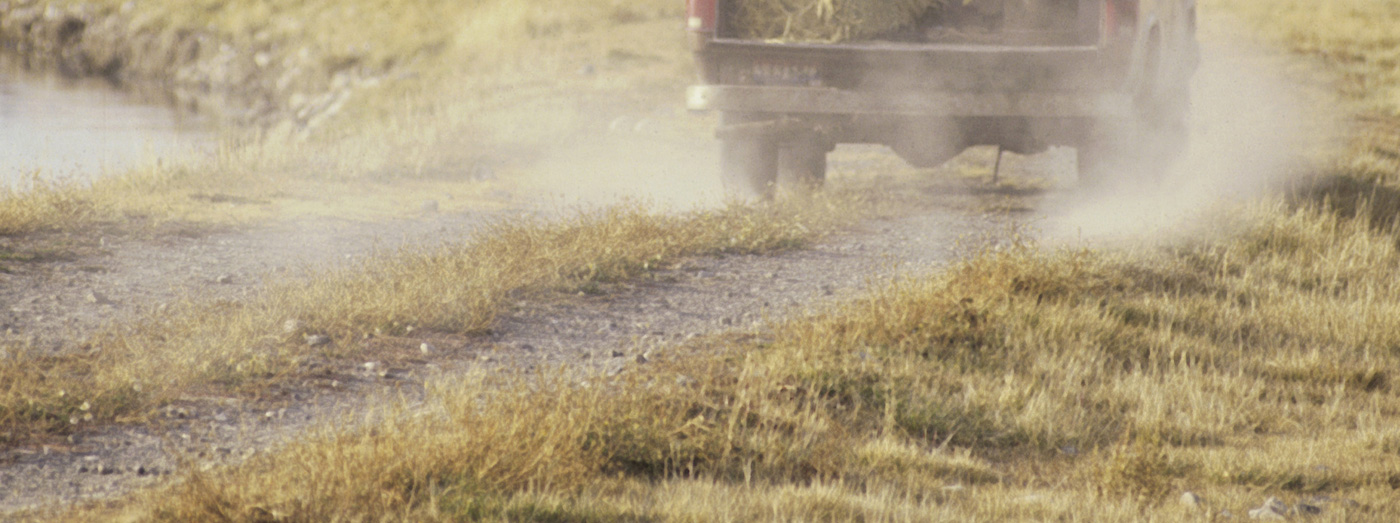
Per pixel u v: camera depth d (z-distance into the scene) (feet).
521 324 23.03
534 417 15.42
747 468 15.12
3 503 13.83
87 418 16.56
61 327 21.47
